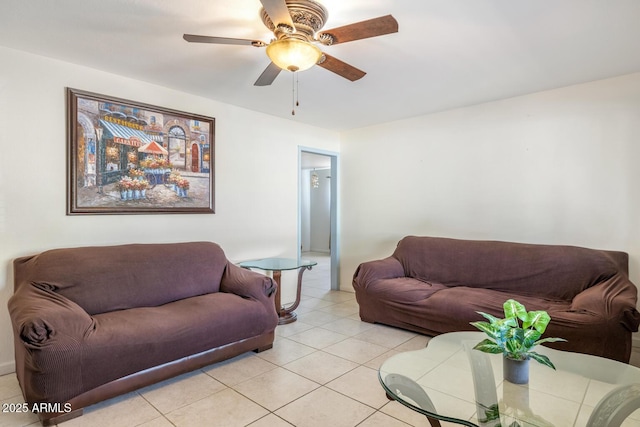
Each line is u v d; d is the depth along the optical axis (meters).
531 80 3.15
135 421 1.97
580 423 1.47
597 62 2.76
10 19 2.13
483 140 3.86
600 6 1.97
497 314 2.82
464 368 1.91
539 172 3.52
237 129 3.91
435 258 3.84
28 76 2.60
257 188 4.12
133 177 3.12
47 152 2.69
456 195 4.07
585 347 2.42
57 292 2.42
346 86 3.28
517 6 1.97
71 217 2.80
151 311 2.55
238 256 3.94
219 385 2.37
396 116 4.35
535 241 3.55
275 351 2.94
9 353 2.54
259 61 2.74
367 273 3.71
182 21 2.15
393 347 3.03
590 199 3.25
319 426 1.92
